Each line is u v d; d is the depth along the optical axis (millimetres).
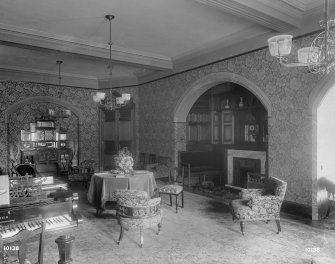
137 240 4266
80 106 10789
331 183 5191
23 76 9562
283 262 3537
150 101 9906
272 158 5910
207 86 7762
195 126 9266
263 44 5957
